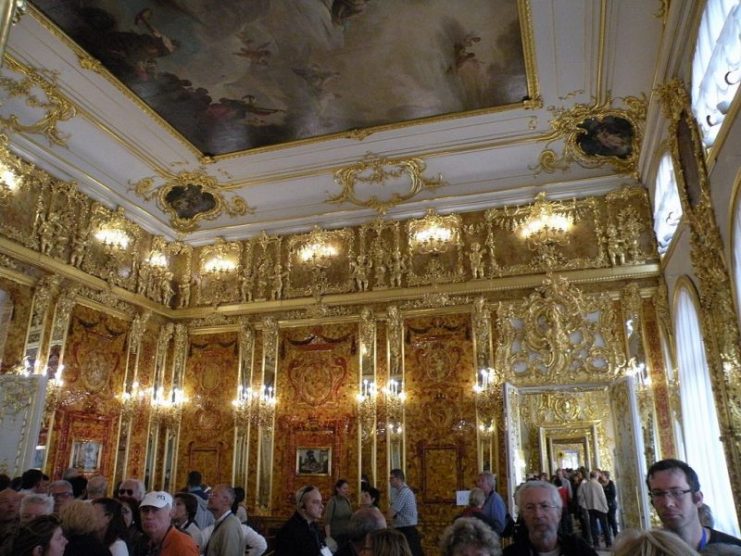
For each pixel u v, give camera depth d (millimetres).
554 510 4387
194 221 20609
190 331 20281
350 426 17953
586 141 16578
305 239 20062
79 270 16969
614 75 13961
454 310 17906
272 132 16688
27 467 13766
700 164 10422
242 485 18188
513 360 17016
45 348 15570
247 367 19281
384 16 12516
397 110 15656
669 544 2697
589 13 12242
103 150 16875
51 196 16422
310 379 18703
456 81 14523
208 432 19125
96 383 17219
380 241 19281
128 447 18094
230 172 18594
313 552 6734
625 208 17422
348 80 14508
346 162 17969
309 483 17781
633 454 14789
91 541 5008
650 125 14508
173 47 13375
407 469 17047
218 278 20531
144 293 19500
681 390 15188
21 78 13898
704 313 11344
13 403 14289
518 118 15883
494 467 16266
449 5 12180
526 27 12648
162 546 5648
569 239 17672
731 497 12094
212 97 15133
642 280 16703
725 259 9867
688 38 10742
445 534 4090
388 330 18281
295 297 19547
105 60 13734
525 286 17516
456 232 18609
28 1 11891
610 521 18328
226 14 12406
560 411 22281
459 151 17234
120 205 18703
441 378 17500
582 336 16672
